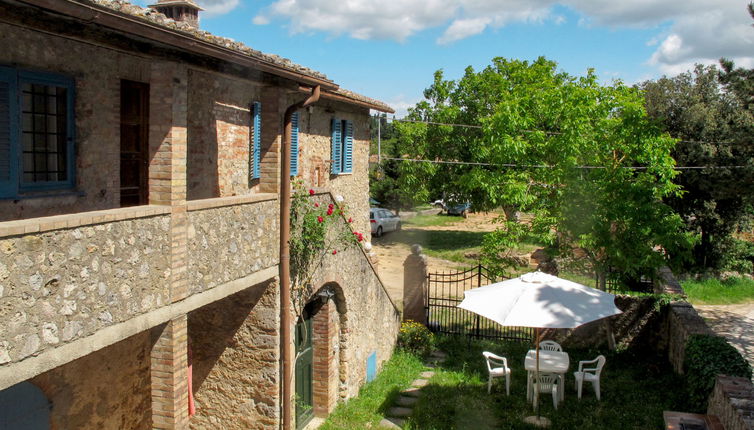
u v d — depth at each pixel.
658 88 23.83
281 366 9.36
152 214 6.15
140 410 8.55
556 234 15.23
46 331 4.90
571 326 9.67
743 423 7.51
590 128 14.36
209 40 6.63
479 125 27.62
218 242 7.45
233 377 9.51
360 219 18.02
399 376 13.75
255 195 8.48
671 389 11.80
